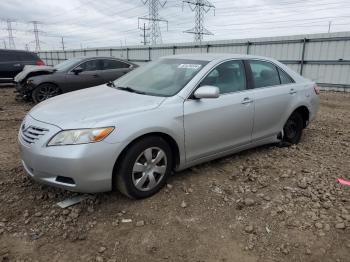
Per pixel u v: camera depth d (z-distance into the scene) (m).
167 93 3.88
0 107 9.20
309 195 3.76
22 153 3.42
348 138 6.31
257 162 4.72
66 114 3.37
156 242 2.91
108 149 3.16
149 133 3.48
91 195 3.64
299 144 5.77
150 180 3.57
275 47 17.09
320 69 15.55
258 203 3.56
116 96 3.91
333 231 3.10
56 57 40.69
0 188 3.81
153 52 24.39
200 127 3.90
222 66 4.34
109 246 2.86
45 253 2.77
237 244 2.90
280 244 2.91
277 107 4.92
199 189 3.83
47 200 3.56
